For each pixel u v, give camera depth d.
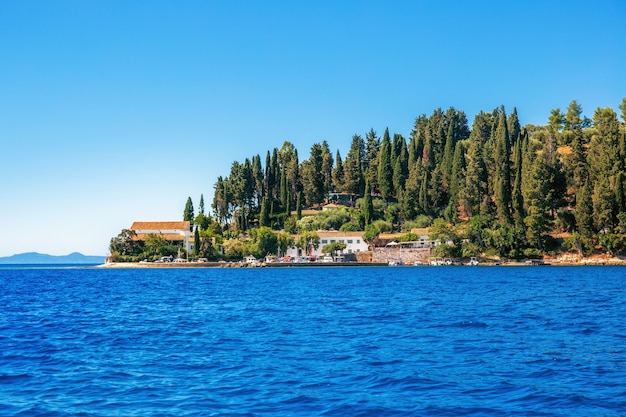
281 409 17.56
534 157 162.88
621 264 142.00
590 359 24.62
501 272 119.50
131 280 106.12
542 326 35.25
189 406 17.95
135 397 19.09
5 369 23.80
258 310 47.59
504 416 16.81
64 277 127.31
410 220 194.12
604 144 155.62
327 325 36.94
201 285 87.12
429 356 25.75
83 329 36.34
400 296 60.66
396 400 18.45
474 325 35.91
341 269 157.38
